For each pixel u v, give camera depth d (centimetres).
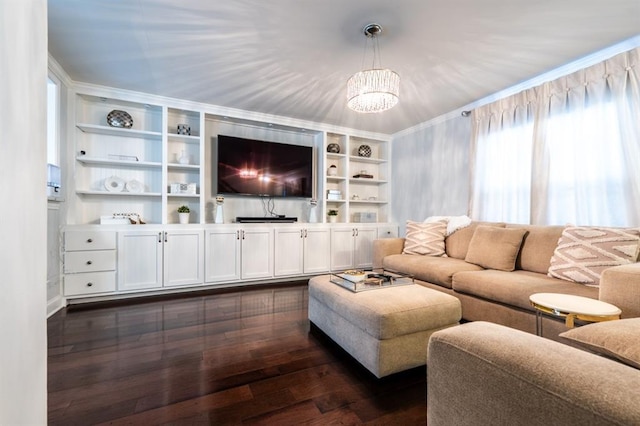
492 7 187
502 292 197
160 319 243
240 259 356
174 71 272
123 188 335
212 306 279
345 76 281
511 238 244
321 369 167
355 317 166
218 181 371
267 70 270
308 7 189
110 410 130
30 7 57
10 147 51
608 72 230
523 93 290
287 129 427
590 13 192
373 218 478
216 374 160
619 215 224
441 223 331
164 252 317
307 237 401
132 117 345
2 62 48
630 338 85
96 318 244
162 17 198
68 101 290
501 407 54
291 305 284
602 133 233
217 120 388
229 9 190
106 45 231
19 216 53
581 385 46
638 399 41
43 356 62
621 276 137
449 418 65
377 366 151
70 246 277
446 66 261
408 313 157
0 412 48
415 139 440
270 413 129
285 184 415
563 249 206
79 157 298
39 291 60
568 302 141
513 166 300
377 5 187
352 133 457
